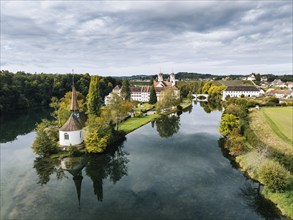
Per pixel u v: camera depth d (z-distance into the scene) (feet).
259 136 178.19
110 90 619.67
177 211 98.73
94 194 113.70
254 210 99.14
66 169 144.87
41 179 130.00
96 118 181.37
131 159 161.99
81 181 128.77
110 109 215.31
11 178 130.00
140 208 100.83
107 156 165.27
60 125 210.38
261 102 334.44
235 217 94.48
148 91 528.63
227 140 184.75
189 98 572.51
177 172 138.92
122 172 140.67
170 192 115.24
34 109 428.97
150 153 173.88
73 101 199.62
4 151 178.70
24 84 451.53
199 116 331.98
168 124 275.80
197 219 93.20
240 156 155.22
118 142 200.85
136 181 128.06
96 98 220.84
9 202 104.73
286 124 202.28
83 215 95.30
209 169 142.31
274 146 152.97
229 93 547.49
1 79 411.95
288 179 108.99
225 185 121.60
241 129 196.44
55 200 107.34
